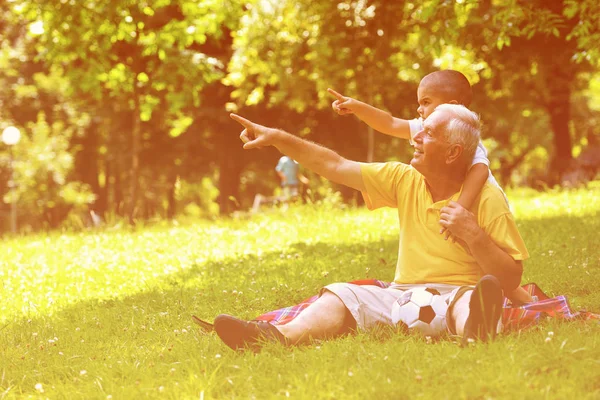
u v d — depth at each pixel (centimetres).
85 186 4284
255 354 471
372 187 518
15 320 738
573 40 2170
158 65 2284
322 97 2616
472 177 493
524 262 846
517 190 2159
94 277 1010
